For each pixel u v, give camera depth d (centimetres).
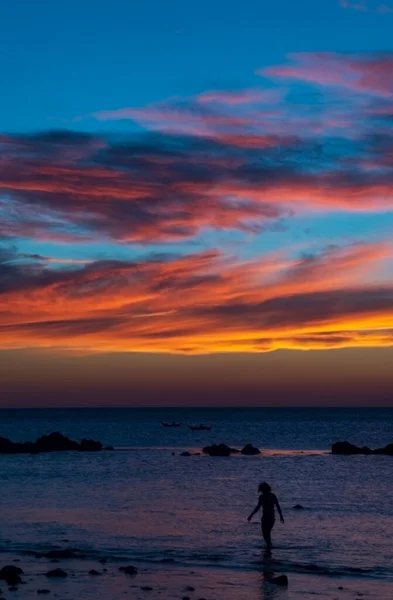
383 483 4112
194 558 2014
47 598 1597
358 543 2227
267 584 1725
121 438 10975
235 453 6931
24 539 2266
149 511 2850
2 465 5525
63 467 5309
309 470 5069
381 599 1590
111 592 1648
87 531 2397
